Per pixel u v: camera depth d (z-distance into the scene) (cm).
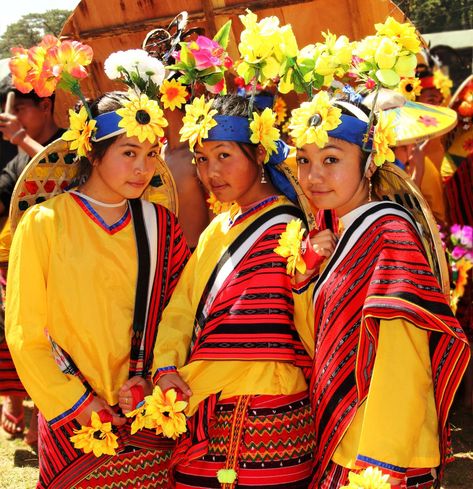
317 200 231
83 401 247
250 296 250
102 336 252
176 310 265
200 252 270
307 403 258
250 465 248
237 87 362
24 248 251
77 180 273
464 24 429
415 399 209
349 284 226
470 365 459
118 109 250
